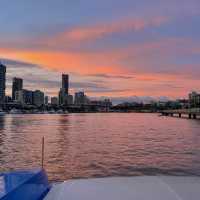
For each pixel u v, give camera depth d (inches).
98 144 1316.4
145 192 126.4
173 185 136.8
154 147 1199.6
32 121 4734.3
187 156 920.9
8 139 1593.3
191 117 6151.6
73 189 132.0
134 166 748.0
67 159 865.5
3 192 106.1
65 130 2447.1
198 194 123.4
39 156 928.9
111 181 146.3
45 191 131.7
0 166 756.6
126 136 1809.8
